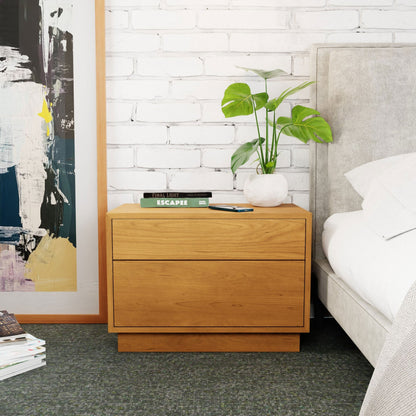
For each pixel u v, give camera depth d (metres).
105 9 2.04
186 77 2.07
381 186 1.55
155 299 1.71
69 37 2.03
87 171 2.08
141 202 1.83
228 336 1.74
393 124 1.93
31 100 2.05
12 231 2.09
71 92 2.05
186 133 2.09
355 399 1.36
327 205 2.04
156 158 2.10
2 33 2.02
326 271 1.79
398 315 0.98
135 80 2.07
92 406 1.32
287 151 2.10
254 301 1.71
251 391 1.41
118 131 2.09
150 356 1.70
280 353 1.73
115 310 1.71
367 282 1.30
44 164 2.07
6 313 1.70
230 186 2.12
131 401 1.35
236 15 2.05
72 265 2.11
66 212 2.09
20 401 1.34
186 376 1.52
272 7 2.05
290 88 2.07
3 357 1.51
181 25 2.05
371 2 2.04
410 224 1.38
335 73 1.96
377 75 1.93
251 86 2.08
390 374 0.86
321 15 2.05
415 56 1.93
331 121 1.98
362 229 1.59
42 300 2.11
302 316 1.71
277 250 1.69
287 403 1.34
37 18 2.02
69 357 1.68
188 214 1.68
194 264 1.69
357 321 1.41
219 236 1.68
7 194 2.08
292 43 2.06
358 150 1.95
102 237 2.08
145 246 1.69
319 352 1.73
